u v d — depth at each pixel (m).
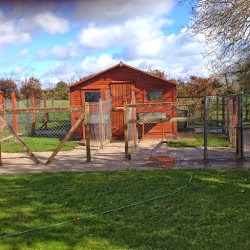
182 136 15.98
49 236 4.70
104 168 9.08
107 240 4.52
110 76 15.83
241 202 5.81
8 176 8.42
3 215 5.58
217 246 4.29
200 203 5.82
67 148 12.76
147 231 4.77
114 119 15.73
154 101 15.70
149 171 8.40
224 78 19.41
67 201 6.17
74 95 16.11
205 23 11.84
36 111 9.66
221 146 12.39
